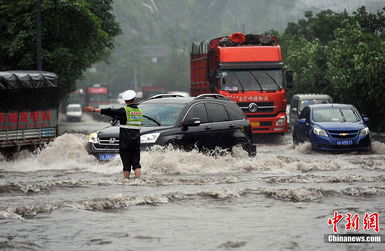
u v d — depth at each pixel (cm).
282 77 5175
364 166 2869
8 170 2736
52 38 7225
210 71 5181
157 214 1684
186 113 2897
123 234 1441
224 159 2853
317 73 8062
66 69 7150
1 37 7131
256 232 1466
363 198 1942
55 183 2178
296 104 6312
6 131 3397
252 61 5116
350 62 6938
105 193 1995
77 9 6919
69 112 14988
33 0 7012
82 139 3095
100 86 18538
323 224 1557
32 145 3569
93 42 7656
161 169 2592
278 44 5353
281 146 4653
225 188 2091
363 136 3859
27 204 1784
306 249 1309
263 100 5122
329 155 3675
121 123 2423
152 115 2909
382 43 6662
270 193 1991
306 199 1920
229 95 5088
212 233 1455
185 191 2039
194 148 2862
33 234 1435
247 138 3130
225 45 5234
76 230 1478
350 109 4206
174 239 1395
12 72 3562
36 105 3603
